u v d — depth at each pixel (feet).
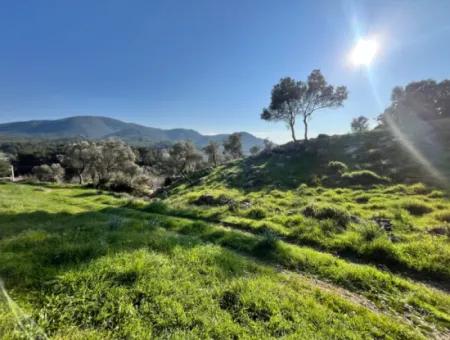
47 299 15.99
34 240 26.09
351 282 23.80
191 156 197.26
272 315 16.85
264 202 60.29
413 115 144.56
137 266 19.94
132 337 13.84
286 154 116.67
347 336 15.55
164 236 30.45
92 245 24.11
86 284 17.60
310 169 90.74
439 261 27.09
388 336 16.22
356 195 61.57
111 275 18.94
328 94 143.54
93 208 60.95
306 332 15.46
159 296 17.19
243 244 32.76
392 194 58.34
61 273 18.45
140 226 35.81
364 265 28.71
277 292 19.57
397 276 26.25
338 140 115.65
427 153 81.05
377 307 20.25
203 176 123.13
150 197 107.86
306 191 68.85
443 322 18.63
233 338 14.75
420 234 34.78
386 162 80.84
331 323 16.72
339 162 86.74
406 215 43.14
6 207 53.93
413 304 20.65
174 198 83.30
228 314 16.51
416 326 18.06
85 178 208.85
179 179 135.13
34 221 42.47
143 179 155.84
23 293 16.46
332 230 37.22
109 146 179.52
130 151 190.08
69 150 179.73
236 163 130.82
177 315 15.85
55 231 31.81
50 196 83.05
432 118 141.28
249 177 96.02
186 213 54.75
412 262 27.61
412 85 159.84
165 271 20.51
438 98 146.72
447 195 51.75
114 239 27.86
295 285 21.86
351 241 32.94
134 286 17.98
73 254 21.99
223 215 51.62
